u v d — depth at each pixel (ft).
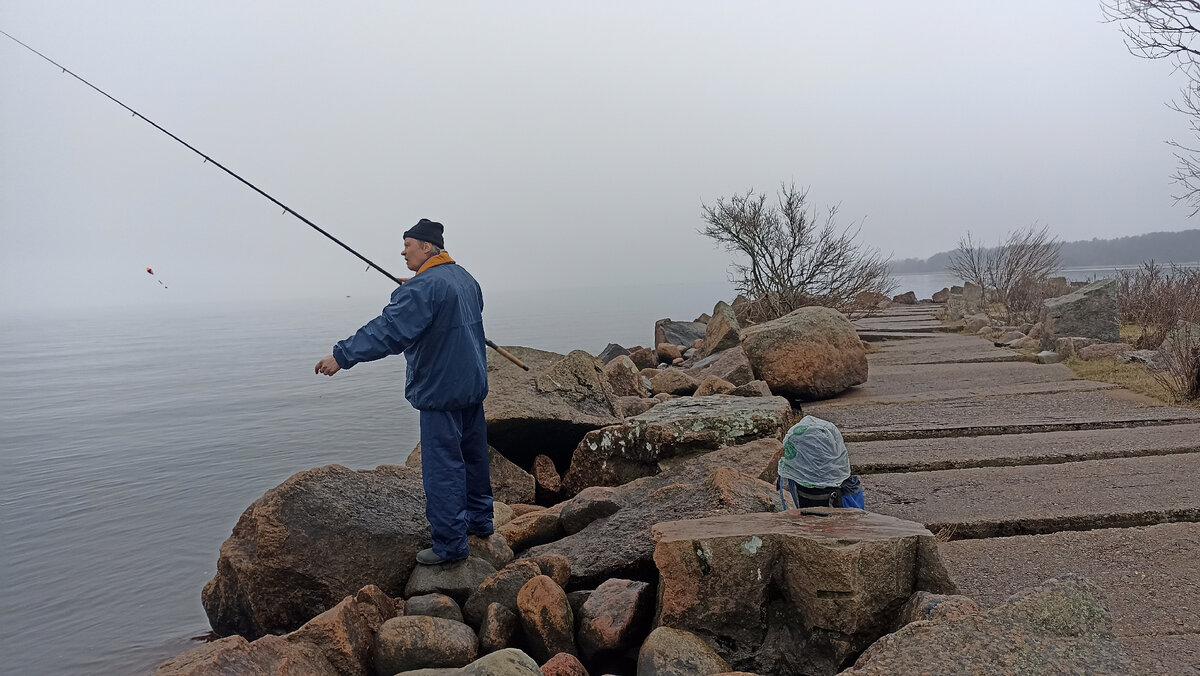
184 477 53.67
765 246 60.13
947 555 14.03
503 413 22.06
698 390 28.76
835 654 9.78
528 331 218.59
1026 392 29.71
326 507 14.82
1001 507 16.24
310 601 14.30
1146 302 50.93
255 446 66.90
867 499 17.66
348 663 11.26
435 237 14.37
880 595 9.87
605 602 11.93
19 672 18.81
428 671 10.86
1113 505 15.81
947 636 8.02
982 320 56.80
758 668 10.22
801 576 10.12
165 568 28.73
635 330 206.80
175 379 163.94
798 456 13.34
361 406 95.14
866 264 59.82
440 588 13.69
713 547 10.55
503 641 12.03
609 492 16.48
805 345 31.83
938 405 28.43
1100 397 27.96
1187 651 9.78
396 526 15.24
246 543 14.96
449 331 13.55
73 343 397.39
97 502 46.16
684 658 9.90
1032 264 70.23
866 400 30.35
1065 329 40.57
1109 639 8.14
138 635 20.80
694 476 16.81
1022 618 8.21
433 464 13.88
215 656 9.65
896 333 58.03
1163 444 20.63
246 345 310.24
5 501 48.49
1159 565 12.84
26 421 100.83
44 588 27.02
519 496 21.02
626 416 26.99
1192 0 32.09
